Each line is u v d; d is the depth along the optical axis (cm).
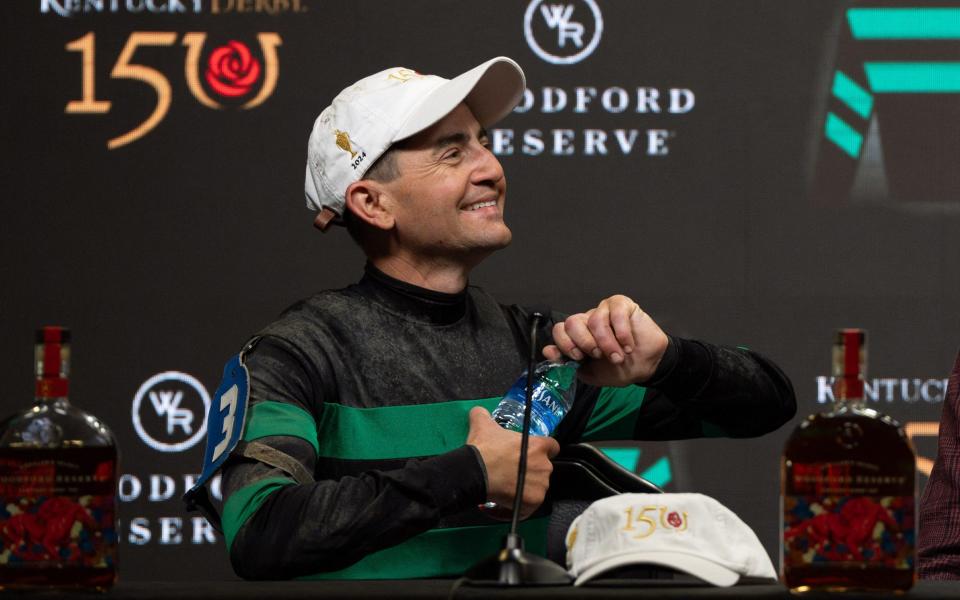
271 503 466
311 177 588
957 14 955
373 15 966
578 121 961
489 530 531
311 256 961
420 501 450
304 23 966
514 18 965
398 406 542
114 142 961
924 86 955
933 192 953
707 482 945
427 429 539
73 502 361
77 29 963
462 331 563
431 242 557
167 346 955
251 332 957
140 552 939
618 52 962
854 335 364
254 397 516
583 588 358
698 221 959
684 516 383
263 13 965
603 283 957
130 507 943
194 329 957
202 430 952
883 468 349
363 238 576
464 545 527
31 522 360
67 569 359
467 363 555
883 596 339
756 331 955
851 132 957
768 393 555
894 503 348
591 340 492
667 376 521
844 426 354
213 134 962
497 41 965
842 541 348
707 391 534
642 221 959
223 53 965
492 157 566
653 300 959
